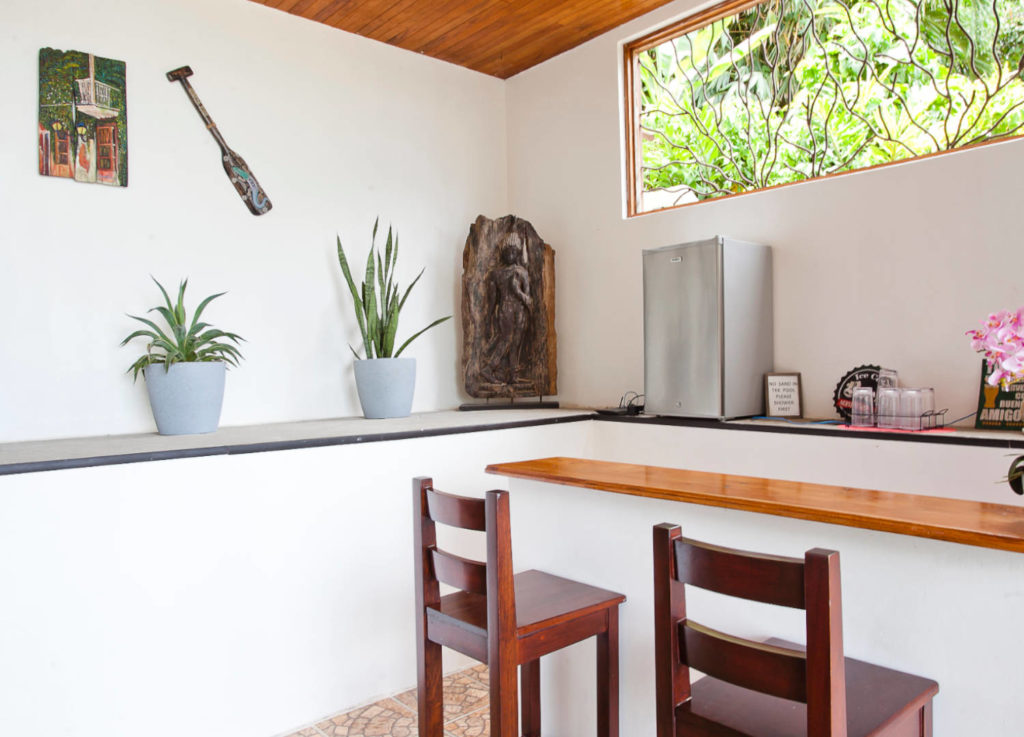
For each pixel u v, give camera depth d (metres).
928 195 2.90
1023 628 1.25
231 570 2.45
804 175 3.36
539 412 3.85
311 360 3.65
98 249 3.05
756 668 1.15
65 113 2.98
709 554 1.21
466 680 2.85
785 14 3.40
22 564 2.05
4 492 2.02
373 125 3.94
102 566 2.19
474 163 4.41
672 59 3.83
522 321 4.07
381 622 2.84
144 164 3.18
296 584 2.60
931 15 2.97
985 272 2.76
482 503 1.64
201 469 2.39
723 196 3.64
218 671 2.42
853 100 3.20
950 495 2.47
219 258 3.38
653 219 3.84
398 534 2.90
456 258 4.29
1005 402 2.66
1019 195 2.68
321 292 3.70
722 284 3.13
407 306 4.05
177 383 2.86
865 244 3.09
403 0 3.53
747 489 1.68
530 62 4.38
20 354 2.86
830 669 1.06
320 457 2.68
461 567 1.71
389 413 3.57
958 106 2.92
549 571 2.09
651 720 1.83
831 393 3.20
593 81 4.11
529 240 4.15
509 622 1.61
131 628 2.24
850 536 1.47
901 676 1.37
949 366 2.86
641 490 1.74
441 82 4.25
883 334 3.04
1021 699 1.25
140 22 3.18
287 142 3.61
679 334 3.31
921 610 1.37
